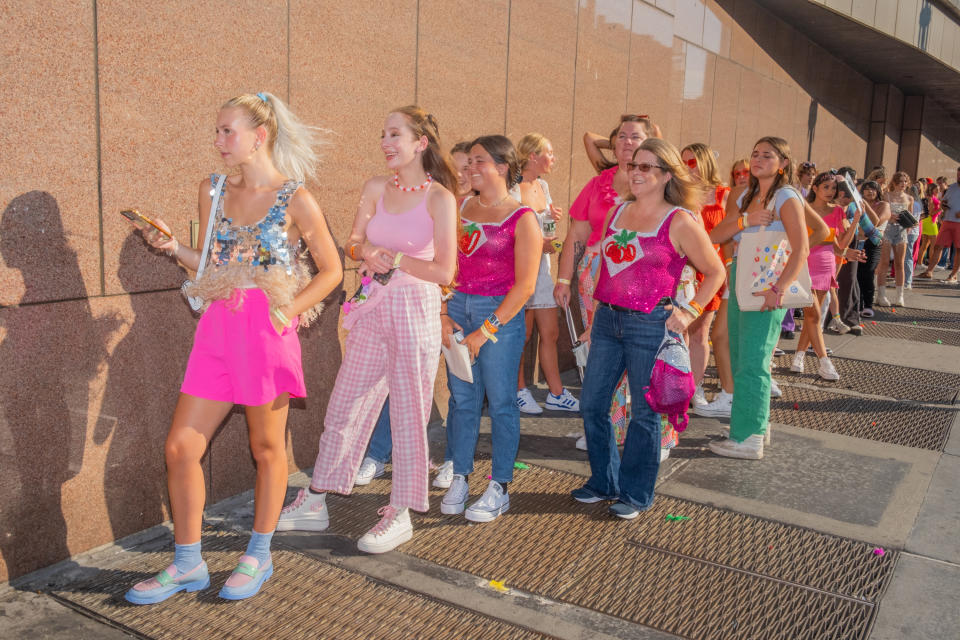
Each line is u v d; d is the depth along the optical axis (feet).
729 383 18.37
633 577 10.69
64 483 10.36
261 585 10.12
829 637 9.36
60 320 10.05
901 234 36.22
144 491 11.40
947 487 14.38
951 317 33.81
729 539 11.93
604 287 12.19
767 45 34.76
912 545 11.89
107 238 10.44
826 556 11.45
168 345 11.41
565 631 9.35
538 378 20.84
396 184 11.04
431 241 10.96
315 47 13.03
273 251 9.49
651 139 11.64
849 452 16.19
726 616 9.77
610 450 12.96
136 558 10.76
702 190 11.96
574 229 15.48
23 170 9.45
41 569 10.25
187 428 9.46
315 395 14.10
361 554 11.12
